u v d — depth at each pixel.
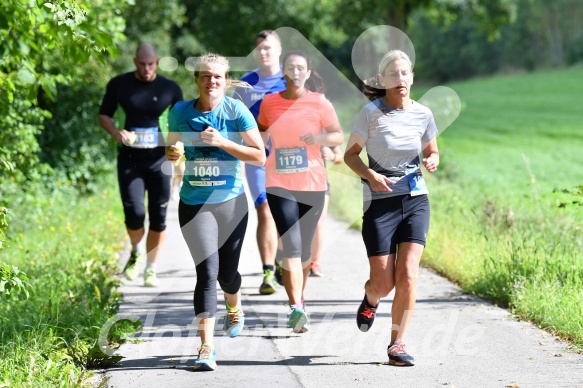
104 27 24.55
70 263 21.19
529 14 193.12
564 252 19.47
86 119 37.72
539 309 16.25
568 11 191.00
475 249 21.19
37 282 18.31
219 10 85.06
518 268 18.59
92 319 15.20
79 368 13.30
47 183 35.19
